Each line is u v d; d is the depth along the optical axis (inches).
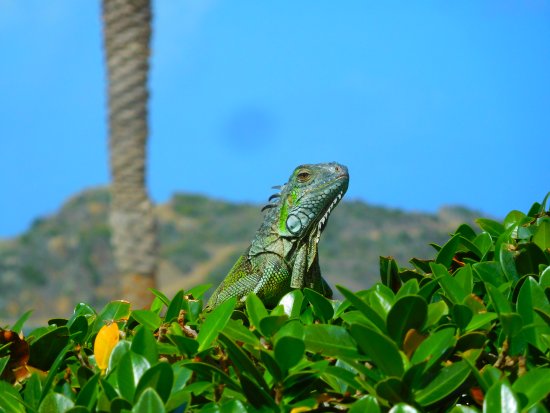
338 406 146.3
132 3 820.6
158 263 828.0
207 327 163.6
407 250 2063.2
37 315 2381.9
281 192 313.9
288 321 159.2
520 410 128.3
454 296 166.1
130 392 142.3
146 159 825.5
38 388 152.9
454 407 134.2
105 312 201.5
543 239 195.5
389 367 139.6
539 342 152.6
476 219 227.3
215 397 148.8
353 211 2260.1
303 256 302.7
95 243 2593.5
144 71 825.5
